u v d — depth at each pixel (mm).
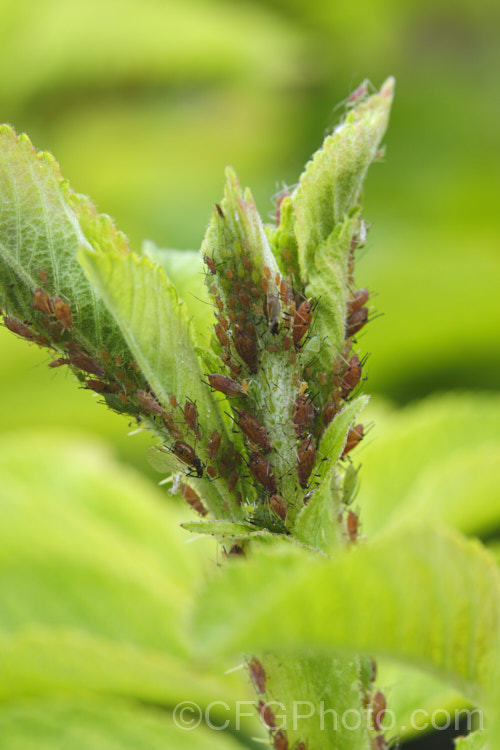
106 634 215
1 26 447
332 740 161
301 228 162
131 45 444
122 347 161
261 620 138
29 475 264
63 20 447
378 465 254
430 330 376
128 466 377
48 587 219
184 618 139
